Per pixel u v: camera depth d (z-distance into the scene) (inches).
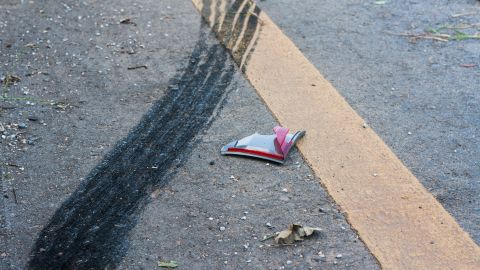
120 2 120.6
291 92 102.2
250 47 110.6
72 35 112.7
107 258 83.3
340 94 101.9
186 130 96.6
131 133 96.1
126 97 101.3
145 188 89.7
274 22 116.3
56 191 89.4
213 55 108.9
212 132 96.3
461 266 82.4
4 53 108.7
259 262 82.7
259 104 100.3
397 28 114.8
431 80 104.3
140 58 108.1
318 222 86.1
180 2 121.0
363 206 87.7
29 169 91.5
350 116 98.4
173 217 86.7
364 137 95.5
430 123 97.5
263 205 87.7
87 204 88.1
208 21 116.1
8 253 83.7
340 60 108.0
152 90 102.4
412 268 82.3
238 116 98.6
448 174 91.0
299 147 94.3
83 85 103.1
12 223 86.2
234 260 82.9
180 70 106.0
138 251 83.8
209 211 87.3
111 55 108.7
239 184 90.0
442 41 111.8
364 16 117.7
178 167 92.0
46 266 82.7
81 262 83.0
